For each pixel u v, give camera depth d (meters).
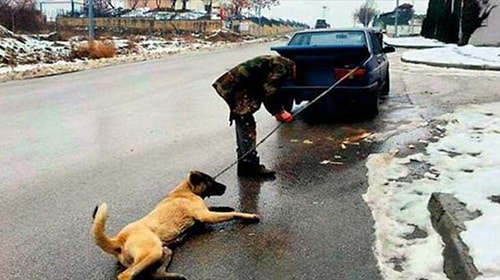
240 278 3.79
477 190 4.97
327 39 10.40
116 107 11.52
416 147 7.28
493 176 5.41
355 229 4.56
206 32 50.88
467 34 27.91
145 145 7.94
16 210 5.23
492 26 27.09
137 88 14.69
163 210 4.35
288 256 4.10
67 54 23.95
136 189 5.84
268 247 4.27
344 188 5.69
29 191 5.82
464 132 7.96
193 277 3.81
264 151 7.45
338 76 8.84
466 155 6.59
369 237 4.39
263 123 9.56
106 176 6.35
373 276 3.73
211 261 4.05
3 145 8.05
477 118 9.03
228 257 4.12
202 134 8.66
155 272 3.77
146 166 6.76
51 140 8.35
